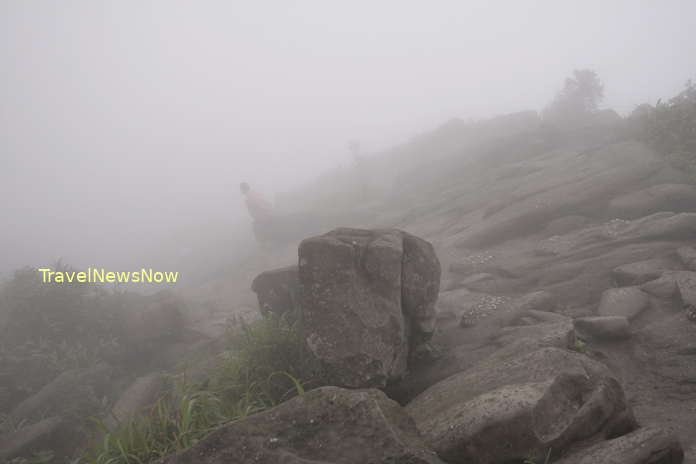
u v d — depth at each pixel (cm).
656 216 556
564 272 503
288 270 500
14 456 453
